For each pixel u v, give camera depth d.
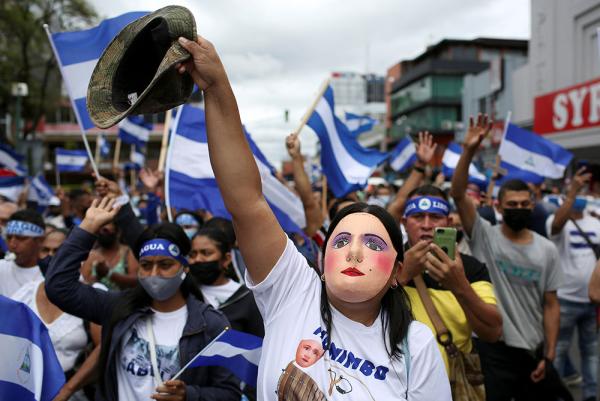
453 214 5.29
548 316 4.05
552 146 6.85
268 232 1.92
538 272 4.00
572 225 5.53
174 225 2.96
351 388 1.73
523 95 21.72
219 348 2.67
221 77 1.73
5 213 5.66
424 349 1.86
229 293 3.78
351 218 1.91
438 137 45.38
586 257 5.38
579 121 15.33
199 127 5.22
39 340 2.55
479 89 32.12
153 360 2.75
